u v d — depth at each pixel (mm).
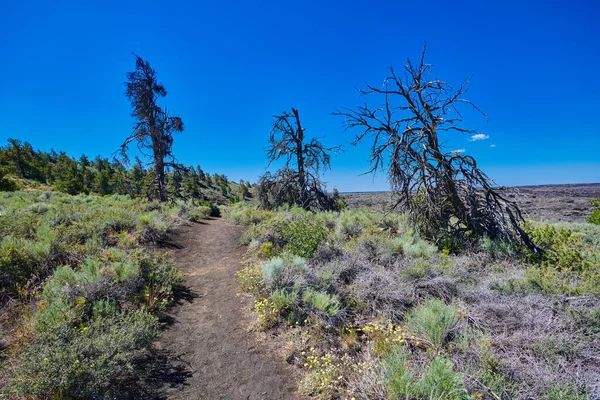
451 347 3811
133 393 3529
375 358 3898
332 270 6188
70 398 3168
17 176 59188
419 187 9609
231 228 13859
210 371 4008
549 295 4809
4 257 5602
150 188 23141
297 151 20562
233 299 6188
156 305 5473
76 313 4445
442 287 5480
